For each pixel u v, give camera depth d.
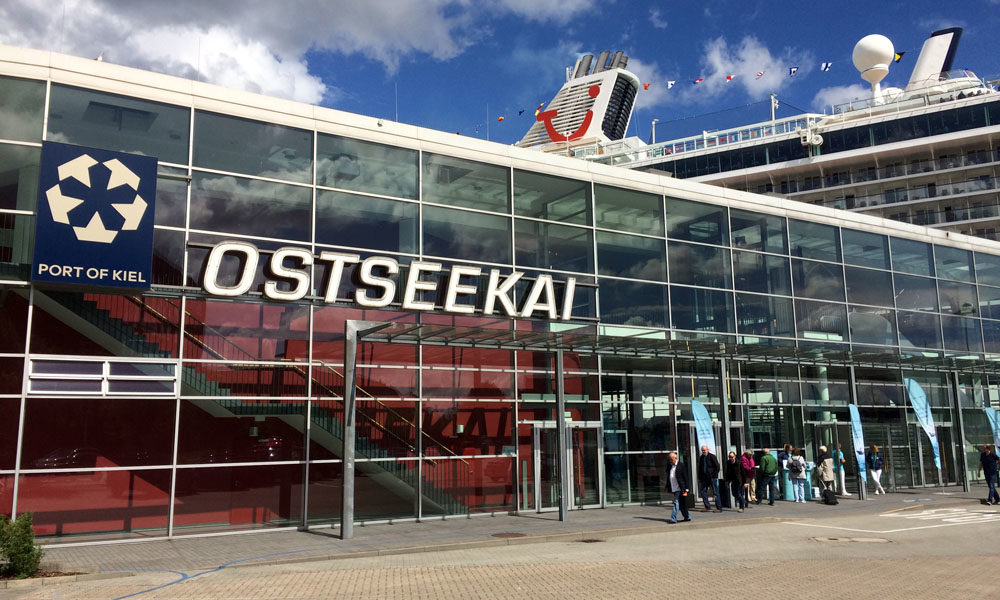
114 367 17.19
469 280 21.89
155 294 17.77
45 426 16.45
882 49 79.12
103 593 11.24
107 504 16.73
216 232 18.70
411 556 14.85
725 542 16.45
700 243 26.92
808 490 25.94
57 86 17.48
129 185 17.50
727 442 23.58
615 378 24.17
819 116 81.31
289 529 18.48
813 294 29.44
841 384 29.25
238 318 18.69
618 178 25.53
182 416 17.77
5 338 16.34
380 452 19.97
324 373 19.58
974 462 33.28
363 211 20.70
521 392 22.42
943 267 34.06
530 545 16.27
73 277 16.62
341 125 20.77
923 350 32.38
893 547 15.60
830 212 30.70
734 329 27.03
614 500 23.45
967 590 10.95
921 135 72.19
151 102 18.45
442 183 22.14
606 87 180.75
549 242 23.69
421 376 20.84
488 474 21.48
